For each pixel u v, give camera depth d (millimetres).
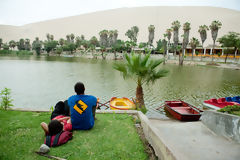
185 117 9000
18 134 3973
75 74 30172
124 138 4109
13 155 3184
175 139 4488
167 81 24312
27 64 48500
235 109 5320
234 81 25016
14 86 19734
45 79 24750
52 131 3768
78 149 3520
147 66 9906
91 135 4121
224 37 51500
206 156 3418
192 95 16594
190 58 65562
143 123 4832
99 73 31875
